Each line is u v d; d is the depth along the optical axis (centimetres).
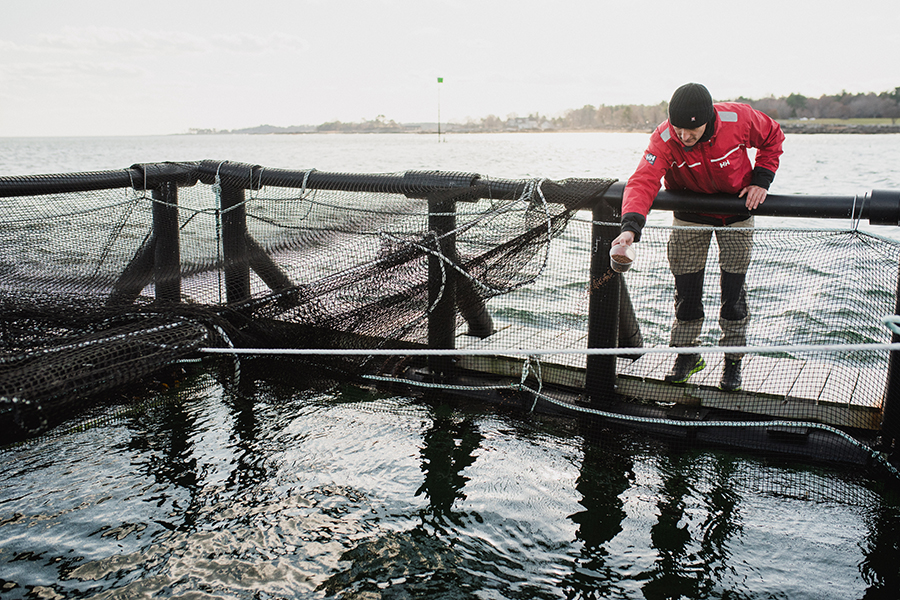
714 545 281
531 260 359
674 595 253
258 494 314
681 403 378
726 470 337
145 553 270
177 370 427
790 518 299
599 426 376
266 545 278
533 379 414
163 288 446
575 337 446
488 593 253
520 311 523
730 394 373
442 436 371
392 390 421
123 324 371
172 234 459
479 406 402
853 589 254
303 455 349
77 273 432
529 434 375
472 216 378
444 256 370
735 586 257
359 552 276
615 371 383
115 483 319
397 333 398
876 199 314
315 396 414
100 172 437
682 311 389
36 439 356
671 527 294
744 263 367
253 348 381
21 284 404
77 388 296
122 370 312
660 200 351
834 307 522
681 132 316
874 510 303
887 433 331
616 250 300
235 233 439
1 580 252
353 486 323
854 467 332
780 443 348
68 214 439
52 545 273
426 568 267
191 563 265
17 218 431
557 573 265
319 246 414
